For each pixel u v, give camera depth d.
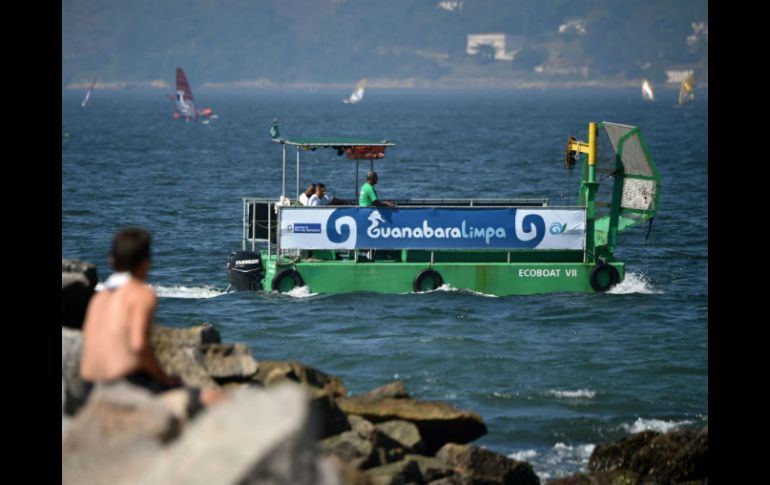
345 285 85.56
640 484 45.12
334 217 85.19
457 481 42.53
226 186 199.25
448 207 85.94
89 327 30.81
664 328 75.81
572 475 45.84
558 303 83.62
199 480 24.33
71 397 35.31
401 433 45.03
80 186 191.62
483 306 82.00
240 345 43.38
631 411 57.22
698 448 46.28
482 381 62.31
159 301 84.62
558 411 57.09
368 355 67.38
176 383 31.41
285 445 24.52
